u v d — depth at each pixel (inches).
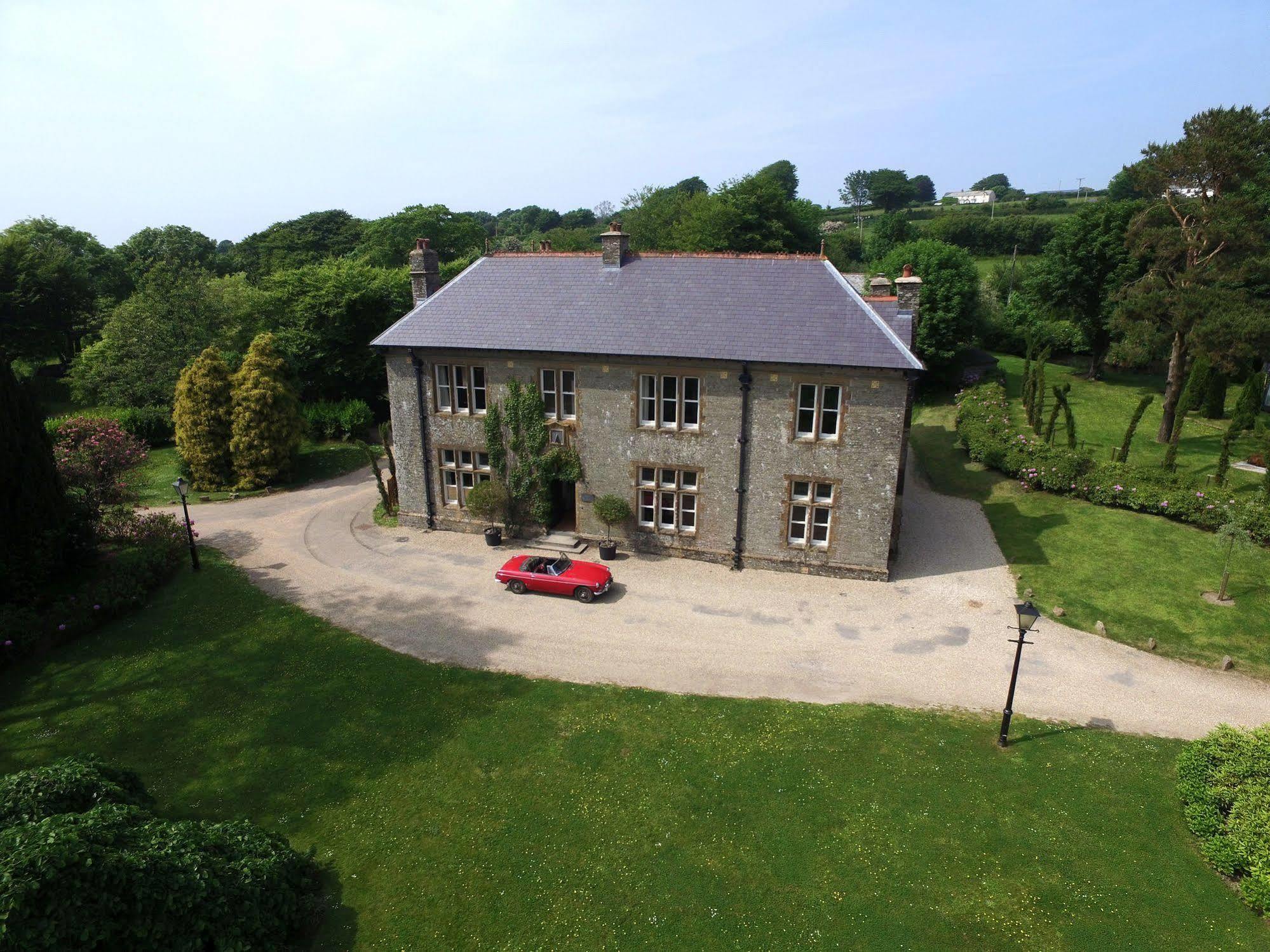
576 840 623.8
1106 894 565.9
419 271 1272.1
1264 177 1691.7
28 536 978.7
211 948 469.1
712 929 541.0
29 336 2518.5
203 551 1219.9
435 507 1307.8
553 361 1144.8
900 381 1004.6
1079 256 2119.8
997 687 842.2
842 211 7234.3
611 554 1164.5
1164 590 1035.9
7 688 837.2
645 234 3661.4
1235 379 2015.3
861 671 874.1
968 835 626.2
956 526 1293.1
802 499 1097.4
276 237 3639.3
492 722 781.3
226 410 1561.3
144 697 822.5
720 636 951.6
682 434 1116.5
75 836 436.8
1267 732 644.7
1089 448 1636.3
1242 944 523.2
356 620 997.2
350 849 615.5
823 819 644.7
